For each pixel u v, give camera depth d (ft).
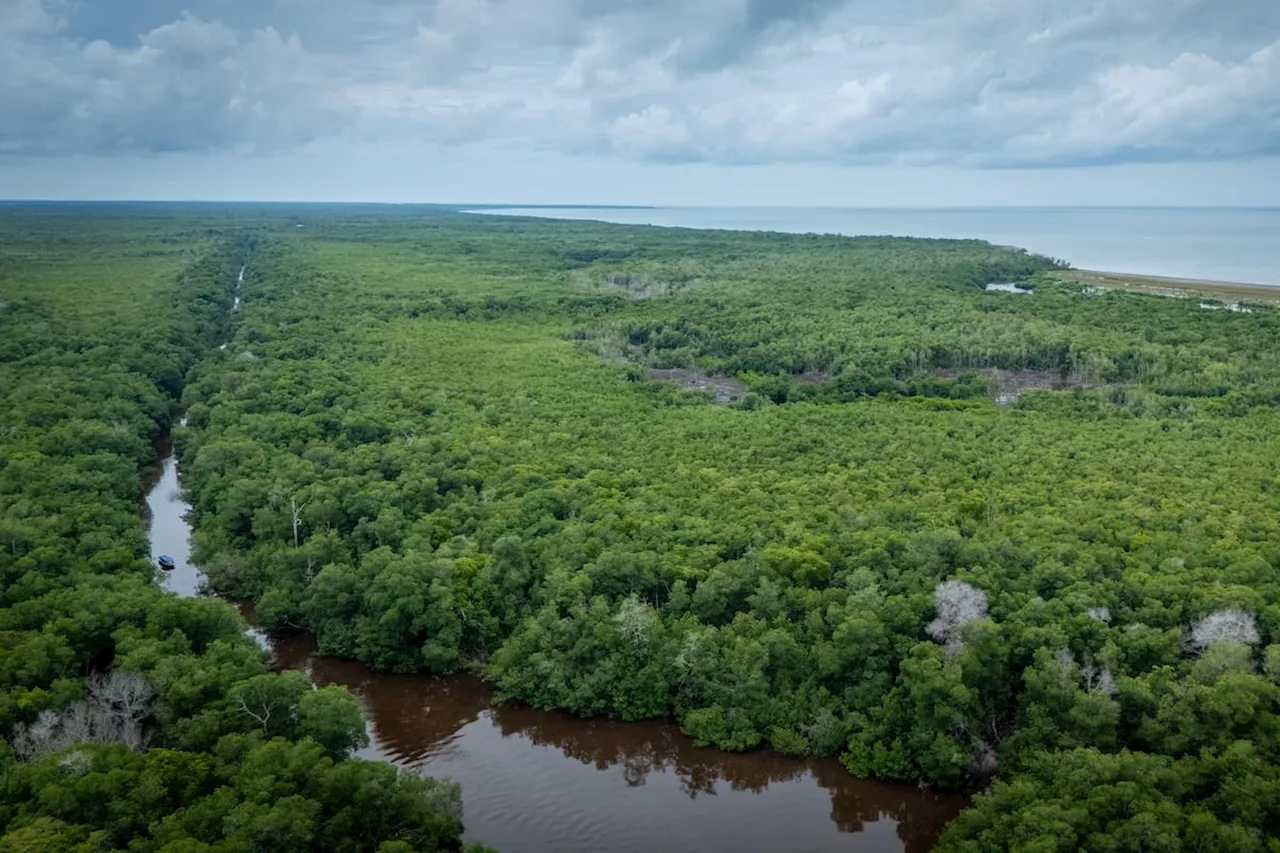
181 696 185.37
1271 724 173.37
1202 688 181.78
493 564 248.52
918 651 202.69
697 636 217.77
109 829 146.41
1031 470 321.32
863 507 280.51
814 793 202.80
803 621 224.94
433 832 171.53
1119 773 169.68
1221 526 264.11
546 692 223.92
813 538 248.93
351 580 249.14
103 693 183.42
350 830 164.04
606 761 215.51
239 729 182.70
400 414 392.88
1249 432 368.89
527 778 207.00
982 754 194.18
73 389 415.44
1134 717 191.42
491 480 311.68
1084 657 200.54
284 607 253.03
